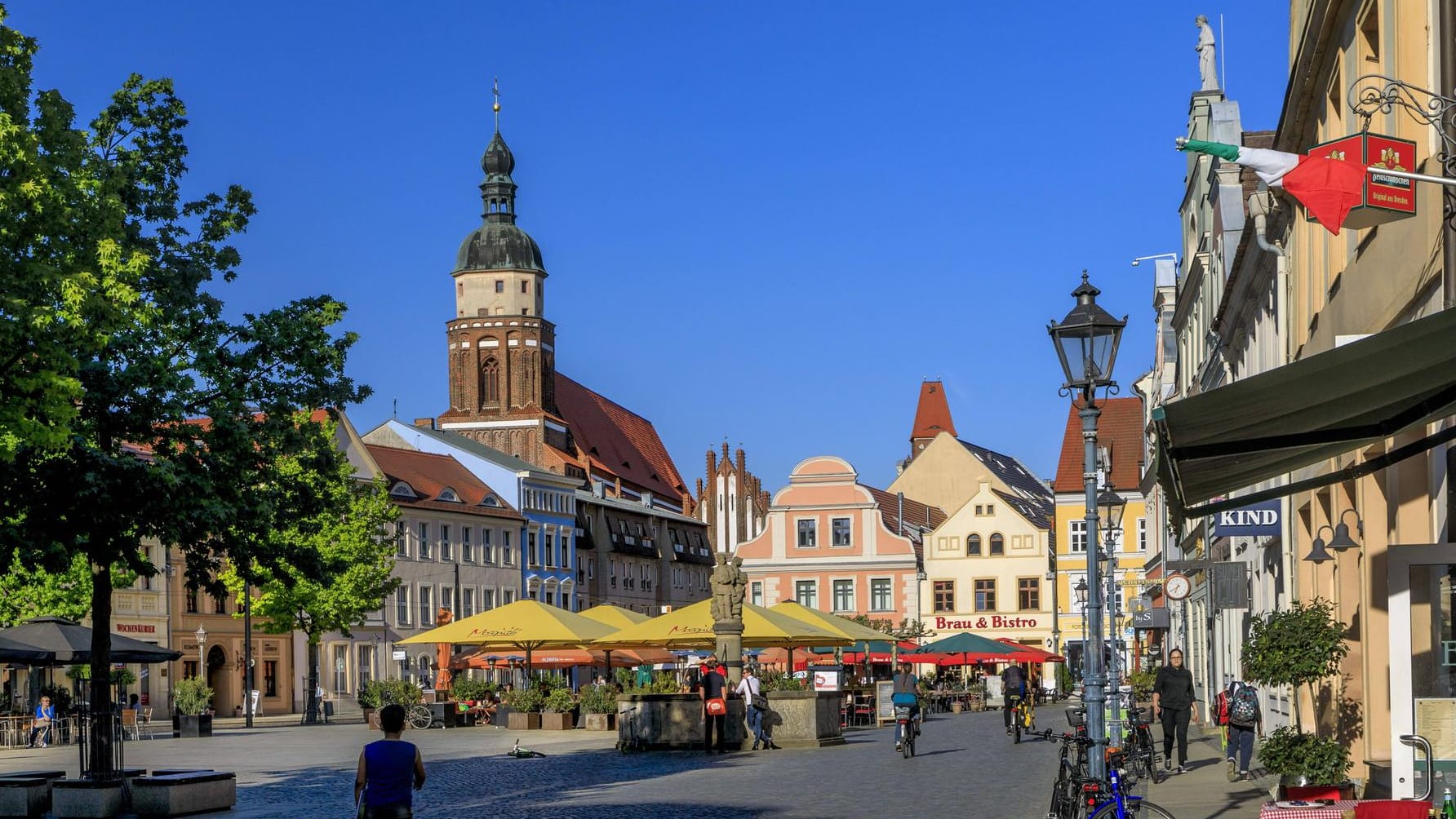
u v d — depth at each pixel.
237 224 28.47
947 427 178.75
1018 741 40.47
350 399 28.31
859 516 101.38
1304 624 20.09
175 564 75.00
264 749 43.34
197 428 26.20
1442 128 13.44
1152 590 70.81
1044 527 98.88
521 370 135.00
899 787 25.98
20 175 21.19
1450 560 14.66
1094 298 16.84
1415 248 15.91
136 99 28.22
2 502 24.20
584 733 48.62
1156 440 12.16
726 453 159.75
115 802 23.73
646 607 131.00
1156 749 34.53
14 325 20.42
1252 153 11.01
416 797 25.36
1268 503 27.70
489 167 138.88
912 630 94.62
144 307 23.06
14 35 23.02
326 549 68.44
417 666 95.06
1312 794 18.59
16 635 42.28
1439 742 14.44
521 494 109.25
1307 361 10.50
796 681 47.72
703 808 22.66
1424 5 15.90
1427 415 12.77
